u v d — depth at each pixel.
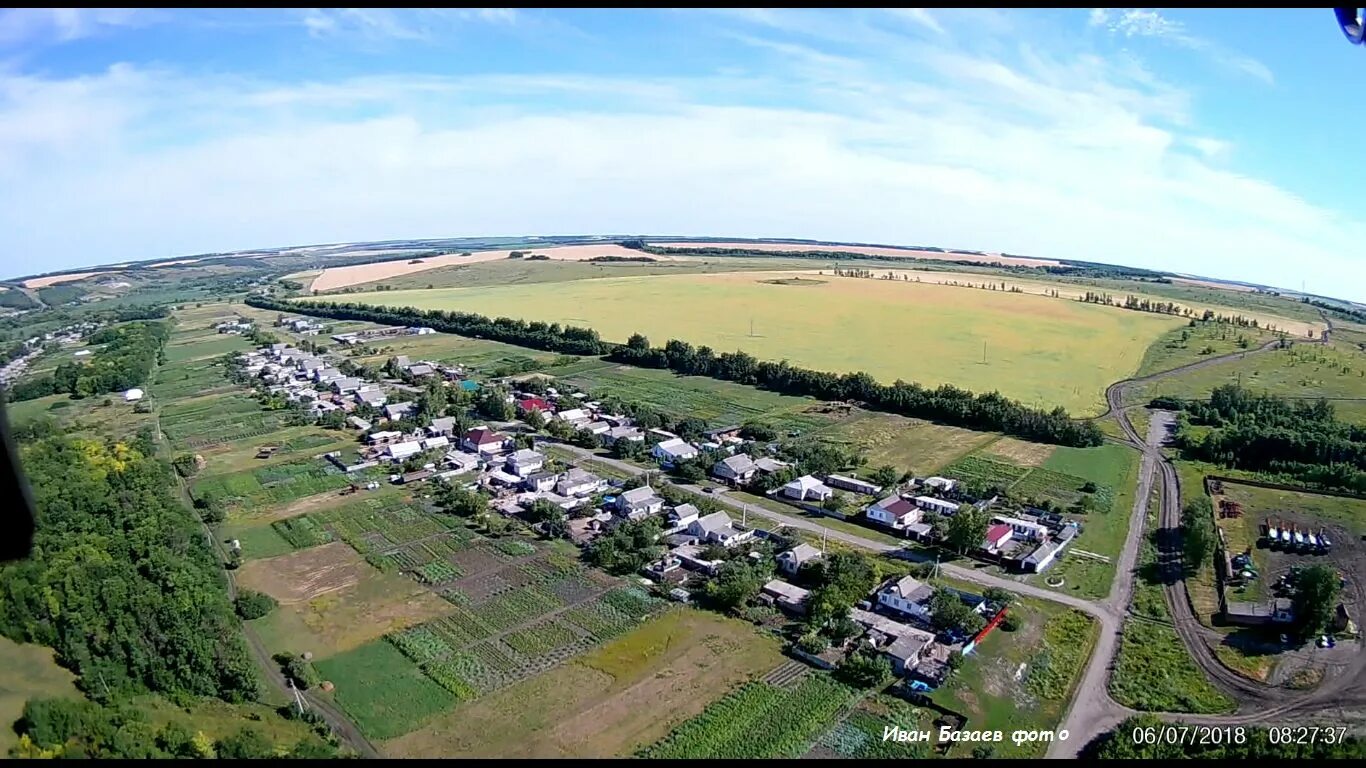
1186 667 59.72
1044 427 117.19
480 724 52.59
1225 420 124.25
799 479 96.62
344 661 60.22
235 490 96.75
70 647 58.44
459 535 83.25
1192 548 75.69
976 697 55.78
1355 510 89.81
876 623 64.38
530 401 133.12
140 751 45.06
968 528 77.38
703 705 54.59
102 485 90.25
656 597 70.00
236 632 62.50
